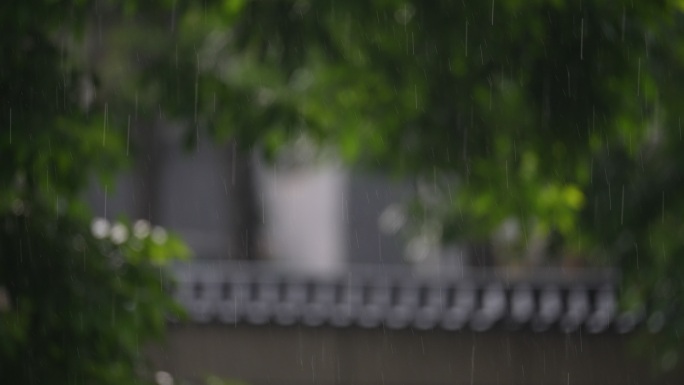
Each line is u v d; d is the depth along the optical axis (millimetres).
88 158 11516
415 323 22656
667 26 12758
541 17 12172
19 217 11227
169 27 16859
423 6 12500
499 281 22922
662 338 19891
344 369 22891
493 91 13203
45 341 11094
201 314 22734
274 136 14148
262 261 42750
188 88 13594
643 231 18812
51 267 11141
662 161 18891
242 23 13109
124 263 11680
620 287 19359
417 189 20984
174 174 39656
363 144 15273
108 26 22000
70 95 11430
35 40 11164
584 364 22266
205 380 13797
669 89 14227
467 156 14055
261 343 22969
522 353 22500
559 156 13297
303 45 12953
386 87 13969
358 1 12672
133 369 11461
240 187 41062
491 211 15078
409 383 22828
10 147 10719
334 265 40188
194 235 40625
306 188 43312
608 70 12242
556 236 20969
